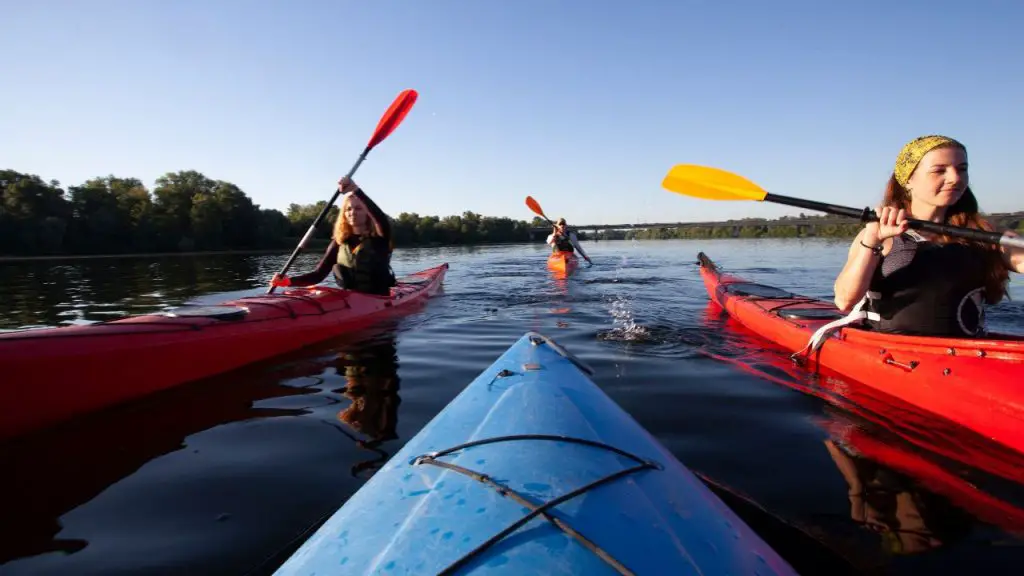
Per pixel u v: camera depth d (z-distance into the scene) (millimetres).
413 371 3086
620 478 1119
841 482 1664
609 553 847
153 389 2682
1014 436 1775
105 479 1809
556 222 12203
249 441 2100
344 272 4910
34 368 2225
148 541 1444
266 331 3381
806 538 1383
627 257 15039
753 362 3111
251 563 1342
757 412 2285
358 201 4715
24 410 2180
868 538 1377
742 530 1035
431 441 1403
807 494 1599
